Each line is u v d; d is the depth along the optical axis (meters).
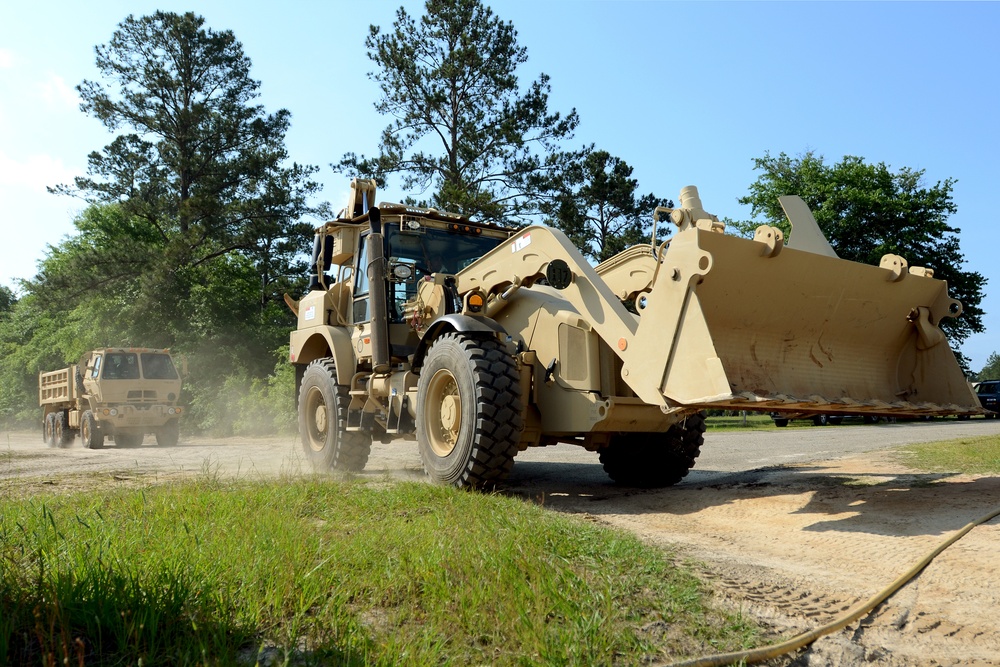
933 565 3.73
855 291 5.57
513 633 2.51
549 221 29.31
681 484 7.16
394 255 7.48
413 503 4.84
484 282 6.78
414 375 6.84
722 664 2.45
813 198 31.62
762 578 3.53
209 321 32.59
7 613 2.32
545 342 6.27
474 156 27.75
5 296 62.81
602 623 2.62
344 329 8.16
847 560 3.89
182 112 33.28
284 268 35.66
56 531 3.16
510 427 5.75
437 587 2.86
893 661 2.62
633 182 33.41
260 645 2.32
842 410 5.07
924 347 5.90
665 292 5.09
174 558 2.90
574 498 6.25
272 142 34.94
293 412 22.30
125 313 32.16
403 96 27.98
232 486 5.41
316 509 4.59
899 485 6.19
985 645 2.75
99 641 2.19
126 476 6.84
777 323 5.33
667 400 5.04
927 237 30.27
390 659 2.21
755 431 18.66
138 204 33.56
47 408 21.09
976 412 5.52
